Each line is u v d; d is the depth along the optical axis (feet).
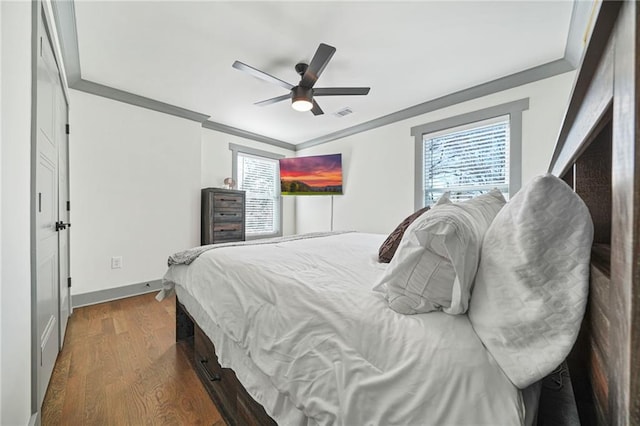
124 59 7.85
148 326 7.52
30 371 3.73
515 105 8.82
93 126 9.30
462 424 1.78
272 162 16.53
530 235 1.95
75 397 4.66
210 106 11.31
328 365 2.52
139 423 4.17
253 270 4.12
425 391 1.94
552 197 1.94
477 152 9.85
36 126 3.90
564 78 7.97
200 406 4.53
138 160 10.37
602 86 1.45
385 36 6.86
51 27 5.17
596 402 1.63
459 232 2.33
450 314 2.41
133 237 10.23
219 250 5.57
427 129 11.05
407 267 2.56
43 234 4.56
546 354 1.77
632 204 1.05
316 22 6.36
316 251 5.57
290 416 2.86
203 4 5.83
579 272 1.79
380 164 12.83
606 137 2.31
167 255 11.17
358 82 9.22
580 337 2.08
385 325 2.40
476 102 9.71
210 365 4.93
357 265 4.39
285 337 3.01
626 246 1.10
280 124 13.58
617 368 1.17
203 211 12.35
